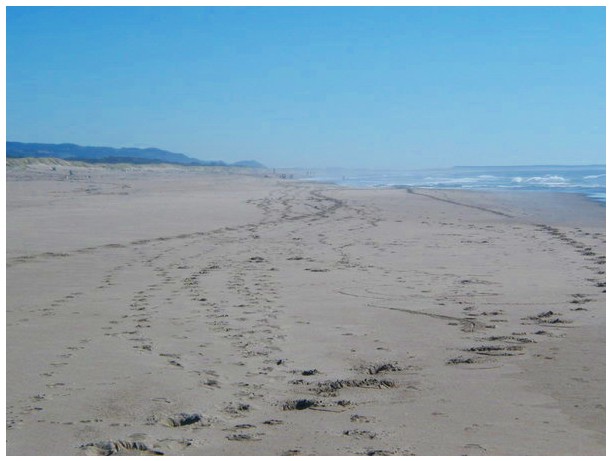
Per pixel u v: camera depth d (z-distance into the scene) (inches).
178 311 353.7
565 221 885.2
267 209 1064.8
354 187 1914.4
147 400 218.2
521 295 395.5
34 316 341.4
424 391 228.8
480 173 4055.1
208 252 587.5
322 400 219.3
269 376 245.4
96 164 3742.6
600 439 186.7
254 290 414.0
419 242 662.5
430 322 331.0
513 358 266.8
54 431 192.5
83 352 275.1
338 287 424.8
